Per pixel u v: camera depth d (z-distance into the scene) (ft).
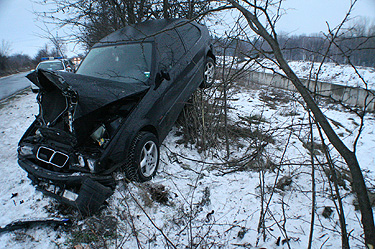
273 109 22.79
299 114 21.25
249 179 11.56
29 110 25.99
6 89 49.06
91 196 8.86
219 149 14.42
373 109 25.07
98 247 7.90
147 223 9.00
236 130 16.34
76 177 9.21
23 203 10.17
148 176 11.29
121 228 8.71
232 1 6.35
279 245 7.89
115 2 20.25
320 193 10.54
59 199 9.34
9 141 17.01
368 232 4.89
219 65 14.58
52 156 10.04
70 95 9.32
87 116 9.21
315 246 7.84
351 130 19.22
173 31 14.69
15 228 8.71
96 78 10.73
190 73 14.85
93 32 22.35
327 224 8.81
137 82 12.05
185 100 14.44
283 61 5.53
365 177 12.23
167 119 12.92
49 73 9.53
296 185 11.11
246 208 9.73
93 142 9.88
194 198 10.27
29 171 10.12
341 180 11.18
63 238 8.41
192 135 14.80
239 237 8.33
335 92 29.40
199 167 12.66
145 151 11.09
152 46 13.01
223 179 11.59
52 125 9.93
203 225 8.87
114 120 10.24
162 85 12.36
